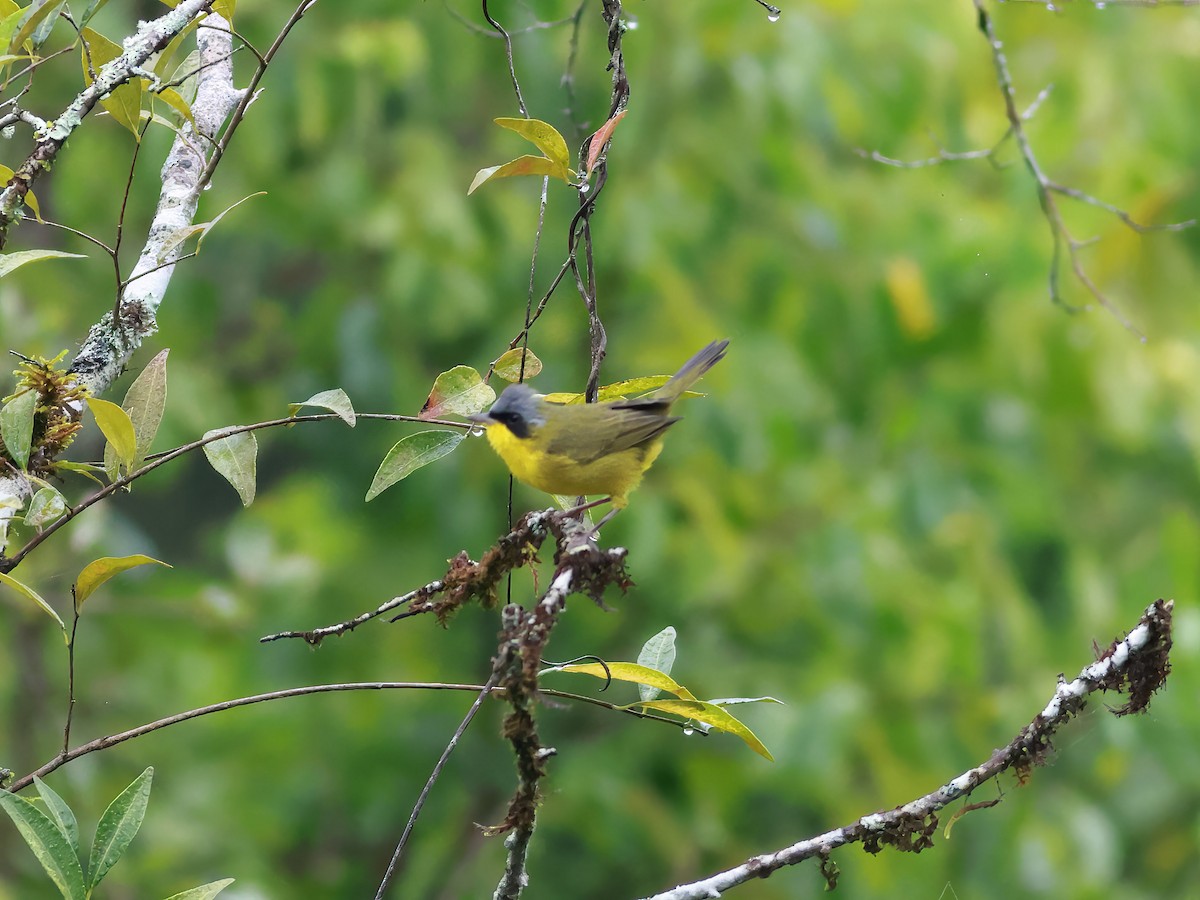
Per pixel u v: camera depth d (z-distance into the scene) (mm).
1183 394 12617
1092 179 12789
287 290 15484
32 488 4793
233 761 13148
